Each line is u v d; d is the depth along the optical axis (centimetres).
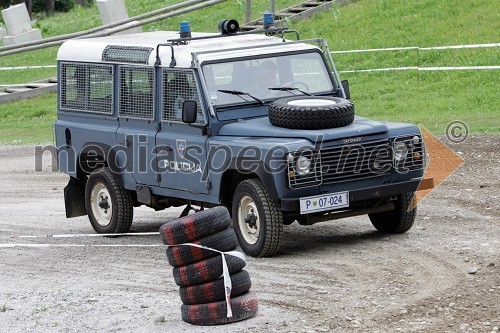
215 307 1134
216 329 1120
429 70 3400
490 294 1180
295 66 1598
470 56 3438
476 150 2244
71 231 1858
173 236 1148
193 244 1138
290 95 1573
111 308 1243
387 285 1259
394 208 1544
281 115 1457
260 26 4228
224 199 1512
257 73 1567
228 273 1136
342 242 1544
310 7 4503
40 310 1256
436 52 3556
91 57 1744
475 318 1097
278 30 1691
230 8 4834
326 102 1480
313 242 1562
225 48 1579
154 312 1212
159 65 1593
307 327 1105
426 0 4084
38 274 1498
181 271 1149
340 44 3931
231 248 1165
